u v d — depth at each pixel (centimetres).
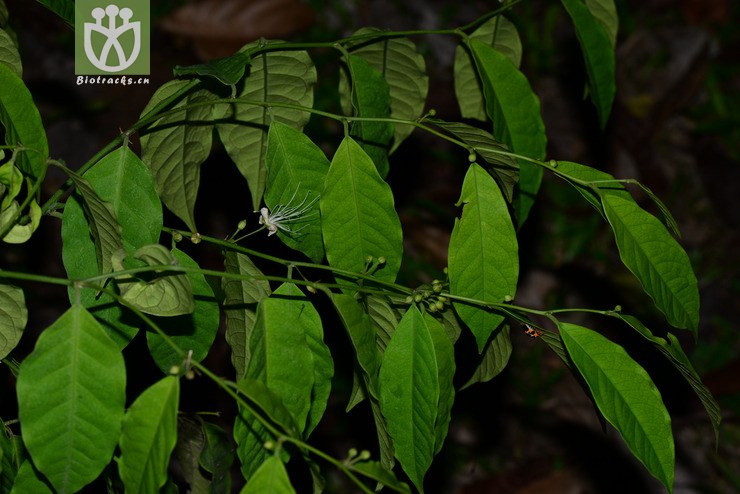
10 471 126
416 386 123
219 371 205
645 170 289
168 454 115
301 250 130
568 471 221
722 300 265
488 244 125
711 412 126
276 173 127
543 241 265
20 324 124
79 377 117
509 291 125
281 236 129
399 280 243
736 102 309
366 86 130
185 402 199
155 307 121
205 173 224
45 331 117
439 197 262
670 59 312
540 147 131
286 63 134
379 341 129
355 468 116
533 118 131
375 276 127
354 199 125
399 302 130
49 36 263
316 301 192
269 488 115
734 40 323
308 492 206
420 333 123
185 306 121
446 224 255
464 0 313
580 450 225
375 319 129
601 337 123
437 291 126
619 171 286
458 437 226
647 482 220
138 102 255
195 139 136
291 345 122
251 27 280
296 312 124
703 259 274
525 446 227
